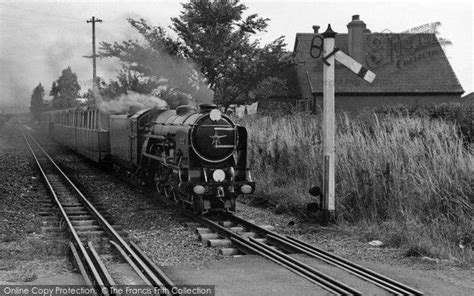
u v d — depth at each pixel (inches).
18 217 428.8
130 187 625.0
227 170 446.9
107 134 789.9
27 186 631.2
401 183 402.6
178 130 460.1
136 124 598.5
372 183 414.9
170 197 505.4
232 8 815.1
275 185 543.8
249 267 285.1
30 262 299.4
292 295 239.3
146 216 443.2
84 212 453.1
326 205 402.6
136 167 625.9
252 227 390.3
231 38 807.1
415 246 319.9
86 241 343.3
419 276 273.0
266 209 484.7
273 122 726.5
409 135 472.1
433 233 346.3
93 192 585.3
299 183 507.2
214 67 802.2
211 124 446.0
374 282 259.4
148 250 328.2
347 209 417.7
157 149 540.1
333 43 396.5
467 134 560.4
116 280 260.4
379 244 344.8
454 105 665.0
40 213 450.6
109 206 494.3
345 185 436.1
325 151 403.2
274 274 271.4
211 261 301.4
